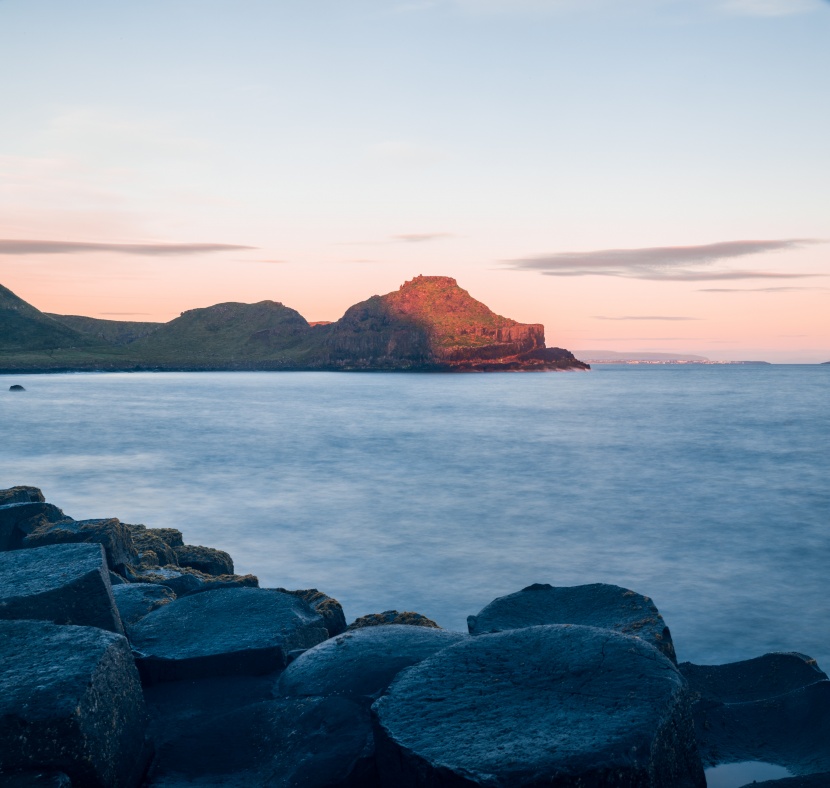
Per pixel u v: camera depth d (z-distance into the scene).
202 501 29.70
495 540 22.75
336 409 104.12
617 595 5.50
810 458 46.53
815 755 4.29
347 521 25.69
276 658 5.09
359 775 3.67
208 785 3.82
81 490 32.34
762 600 16.39
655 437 61.62
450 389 197.00
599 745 3.12
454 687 3.81
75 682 3.63
